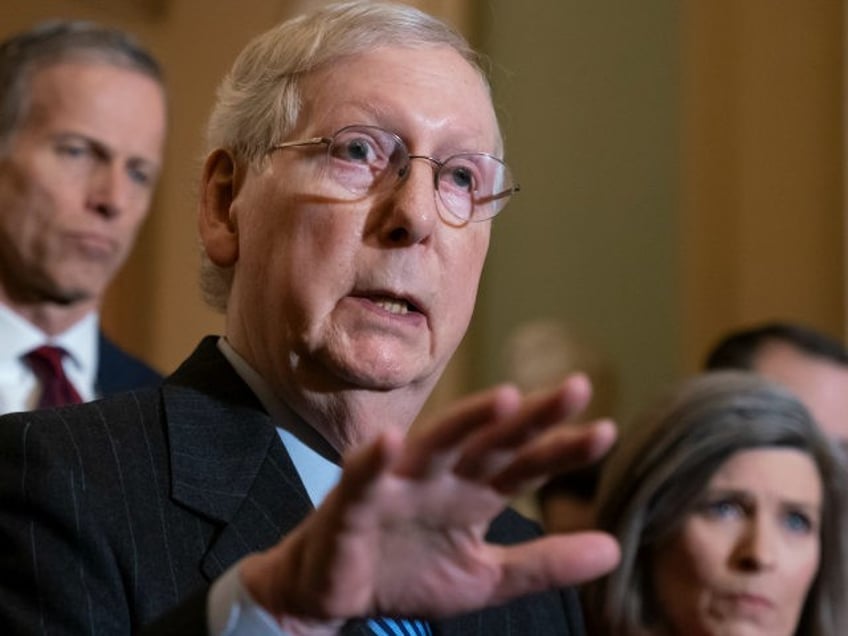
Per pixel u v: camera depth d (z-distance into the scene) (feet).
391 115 6.47
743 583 9.36
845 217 17.78
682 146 19.79
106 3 19.08
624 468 9.78
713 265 18.98
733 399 9.68
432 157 6.53
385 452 4.02
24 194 11.66
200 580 5.75
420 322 6.48
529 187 21.72
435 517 4.25
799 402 9.75
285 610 4.36
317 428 6.57
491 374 21.59
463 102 6.64
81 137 11.79
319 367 6.41
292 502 6.22
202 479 6.07
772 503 9.50
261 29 18.63
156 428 6.22
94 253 11.78
